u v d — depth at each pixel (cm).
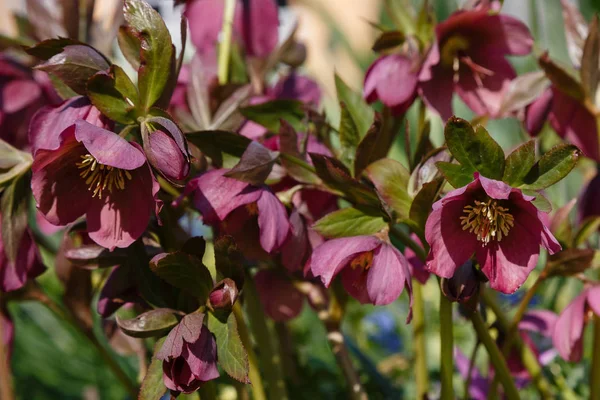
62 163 92
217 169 96
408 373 141
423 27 104
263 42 115
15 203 97
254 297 106
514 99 104
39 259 100
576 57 110
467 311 99
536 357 112
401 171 96
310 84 113
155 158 90
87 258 97
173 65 92
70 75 91
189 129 103
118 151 88
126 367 142
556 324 104
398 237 97
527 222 92
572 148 91
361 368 130
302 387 122
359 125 102
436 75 104
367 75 103
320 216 99
